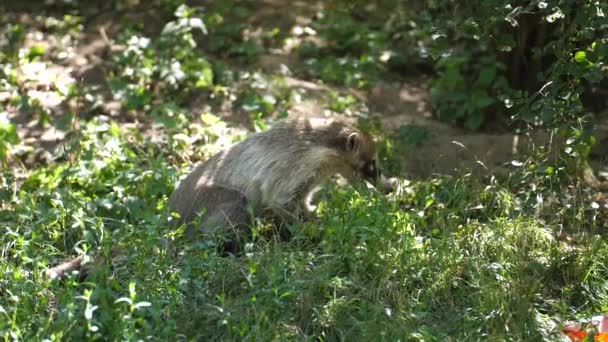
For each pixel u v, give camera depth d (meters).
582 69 9.09
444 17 10.46
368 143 10.43
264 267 8.56
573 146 9.56
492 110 12.75
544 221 9.93
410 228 9.56
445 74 13.02
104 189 10.73
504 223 9.55
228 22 15.33
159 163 11.11
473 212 10.25
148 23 15.16
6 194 10.59
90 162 11.09
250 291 8.29
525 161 10.62
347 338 7.94
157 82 13.39
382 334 7.83
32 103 12.79
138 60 13.66
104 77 13.63
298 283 8.30
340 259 8.80
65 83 13.36
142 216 9.45
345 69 14.00
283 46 14.80
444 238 9.14
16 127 12.36
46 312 8.11
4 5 15.52
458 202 10.32
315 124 10.21
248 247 8.96
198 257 8.85
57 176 10.86
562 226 9.98
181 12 14.17
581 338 8.07
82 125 12.19
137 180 10.76
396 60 14.21
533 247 9.39
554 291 9.02
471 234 9.48
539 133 11.98
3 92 13.20
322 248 9.12
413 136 12.16
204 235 9.20
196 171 10.09
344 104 13.02
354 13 15.68
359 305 8.30
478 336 8.05
